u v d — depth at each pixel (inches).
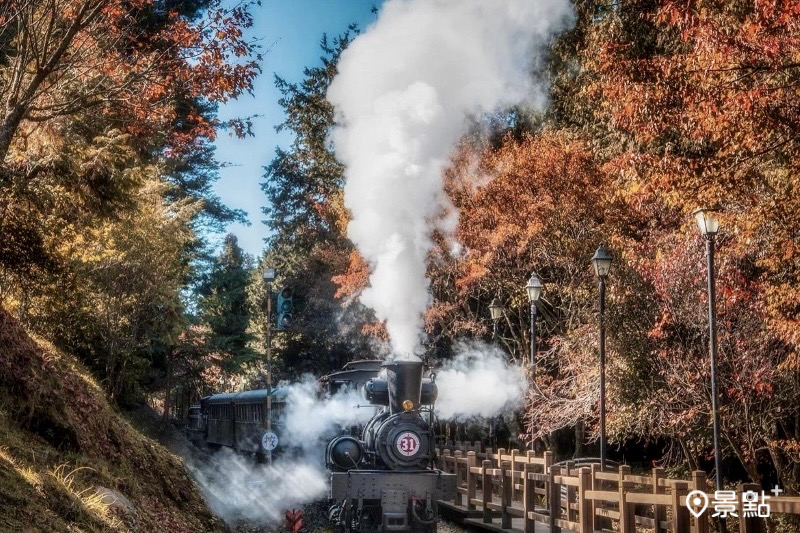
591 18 982.4
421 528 581.9
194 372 1389.0
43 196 498.6
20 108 411.2
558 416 698.8
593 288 752.3
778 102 452.8
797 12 424.2
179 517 462.6
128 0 446.0
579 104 950.4
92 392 527.2
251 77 446.0
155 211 899.4
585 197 786.8
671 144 628.4
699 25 476.4
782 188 475.5
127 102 452.8
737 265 542.6
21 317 639.1
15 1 410.9
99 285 808.3
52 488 321.4
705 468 759.1
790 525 513.0
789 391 557.0
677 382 585.6
